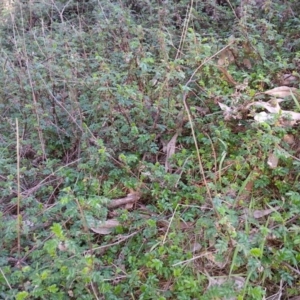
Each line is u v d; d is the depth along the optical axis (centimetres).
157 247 239
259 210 253
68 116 322
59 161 314
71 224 258
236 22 390
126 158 274
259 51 338
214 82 325
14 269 232
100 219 245
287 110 304
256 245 225
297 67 332
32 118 323
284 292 220
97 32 407
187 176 276
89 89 335
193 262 229
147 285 219
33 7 499
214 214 239
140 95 300
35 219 251
